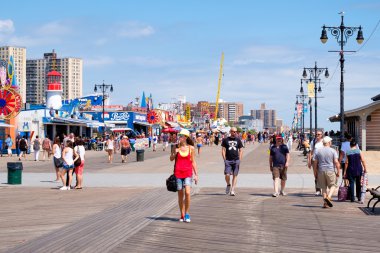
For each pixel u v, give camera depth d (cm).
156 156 4647
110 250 897
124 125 8681
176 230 1088
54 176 2536
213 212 1345
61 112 6225
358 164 1553
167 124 9856
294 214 1315
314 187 1992
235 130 1716
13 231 1083
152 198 1639
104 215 1291
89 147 6269
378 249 916
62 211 1370
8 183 2136
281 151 1694
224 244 952
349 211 1370
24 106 5684
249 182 2186
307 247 930
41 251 888
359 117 4650
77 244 945
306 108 7394
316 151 1440
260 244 953
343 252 892
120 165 3416
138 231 1075
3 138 5091
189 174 1177
